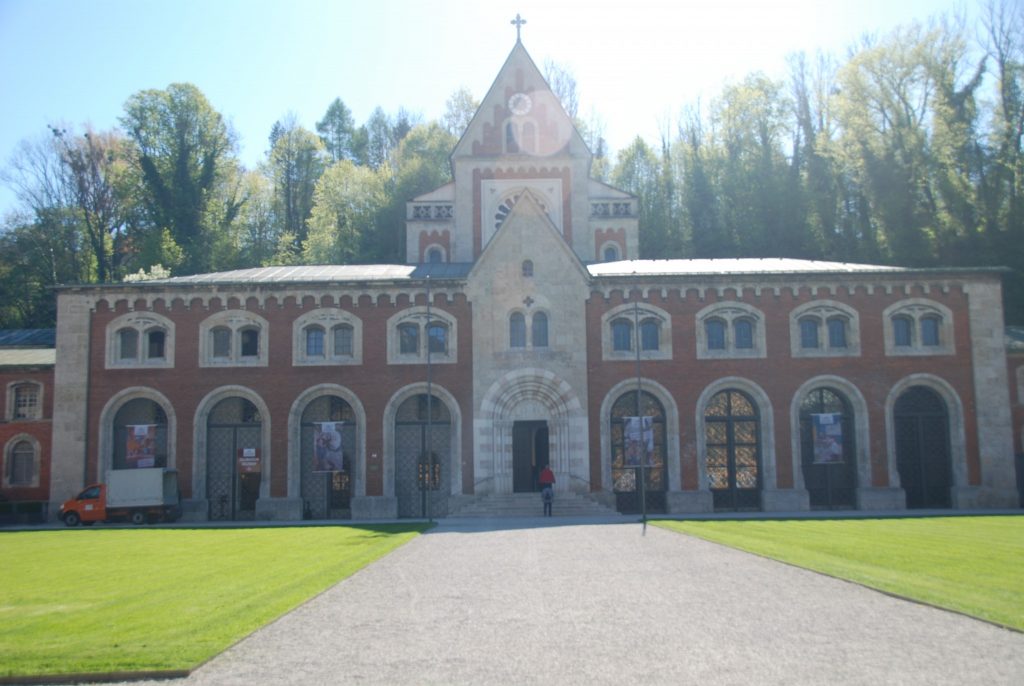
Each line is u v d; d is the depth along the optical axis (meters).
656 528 34.53
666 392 46.00
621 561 24.11
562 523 38.69
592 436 45.78
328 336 46.50
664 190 92.44
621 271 48.62
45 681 12.78
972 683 12.02
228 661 13.62
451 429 46.03
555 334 46.31
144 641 14.62
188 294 46.50
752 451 46.31
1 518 45.75
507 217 47.12
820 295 46.78
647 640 14.52
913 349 46.47
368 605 18.00
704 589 19.17
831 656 13.38
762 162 84.56
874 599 17.77
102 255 83.00
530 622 16.06
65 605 18.05
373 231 90.31
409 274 49.62
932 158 68.69
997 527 33.06
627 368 46.22
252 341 46.66
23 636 15.13
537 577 21.42
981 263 64.94
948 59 70.00
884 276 46.56
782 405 46.06
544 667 12.98
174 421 45.81
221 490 45.97
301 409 46.22
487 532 34.31
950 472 46.06
